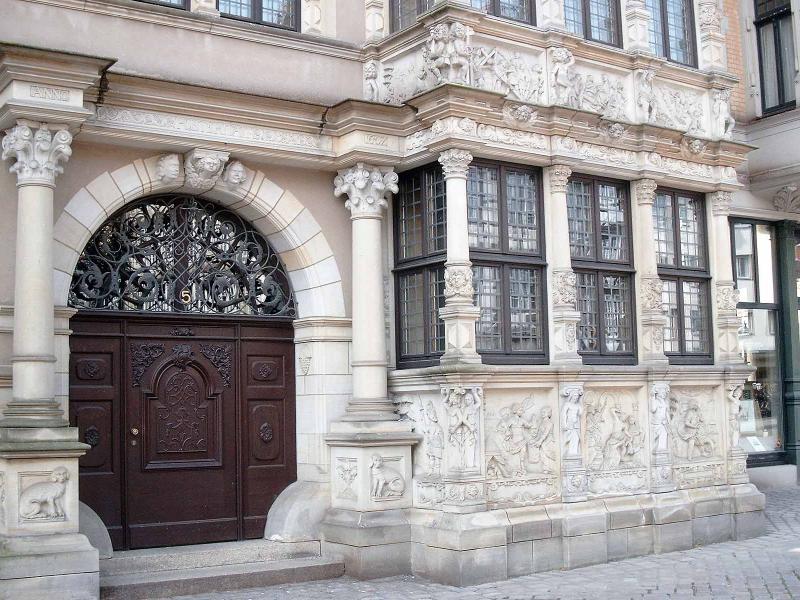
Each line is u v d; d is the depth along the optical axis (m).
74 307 9.56
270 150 10.20
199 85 9.59
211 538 10.27
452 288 9.98
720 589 9.09
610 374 11.05
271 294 10.85
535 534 10.22
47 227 8.64
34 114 8.54
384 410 10.45
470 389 9.84
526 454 10.41
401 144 10.70
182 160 9.91
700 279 12.57
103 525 9.30
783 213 15.33
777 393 15.47
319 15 11.02
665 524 11.27
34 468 8.24
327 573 9.91
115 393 9.84
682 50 12.73
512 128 10.58
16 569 8.01
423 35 10.48
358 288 10.57
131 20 9.74
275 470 10.76
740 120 14.71
